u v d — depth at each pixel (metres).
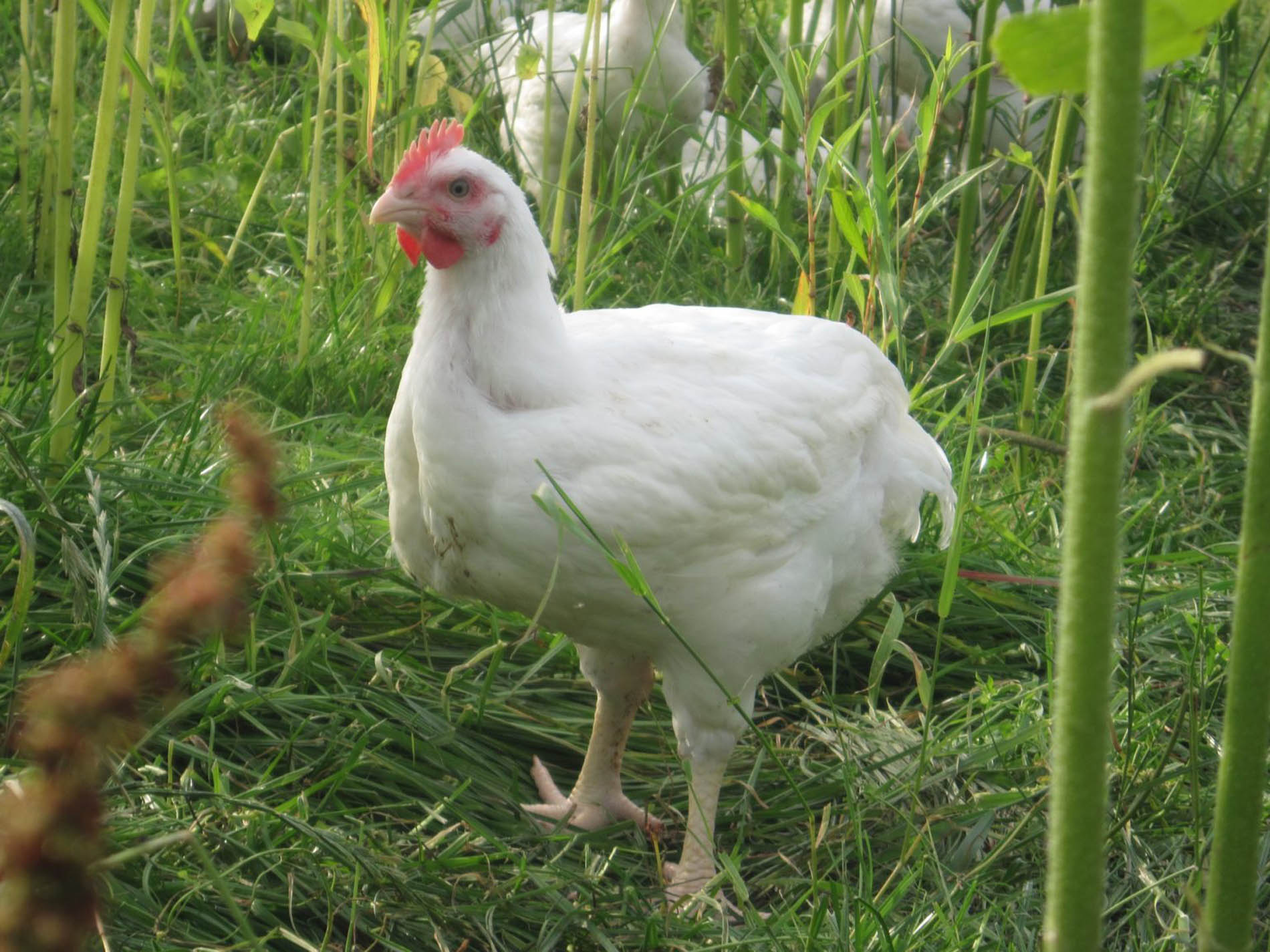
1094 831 1.09
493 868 3.07
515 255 2.84
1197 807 2.87
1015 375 5.75
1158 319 6.18
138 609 3.29
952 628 4.28
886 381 3.50
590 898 3.03
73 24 3.67
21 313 4.93
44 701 0.86
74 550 3.12
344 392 4.83
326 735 3.31
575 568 2.84
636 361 3.02
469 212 2.79
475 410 2.80
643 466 2.81
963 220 5.54
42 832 0.85
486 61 6.55
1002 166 6.24
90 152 6.21
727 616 3.01
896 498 3.48
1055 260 6.29
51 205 5.19
